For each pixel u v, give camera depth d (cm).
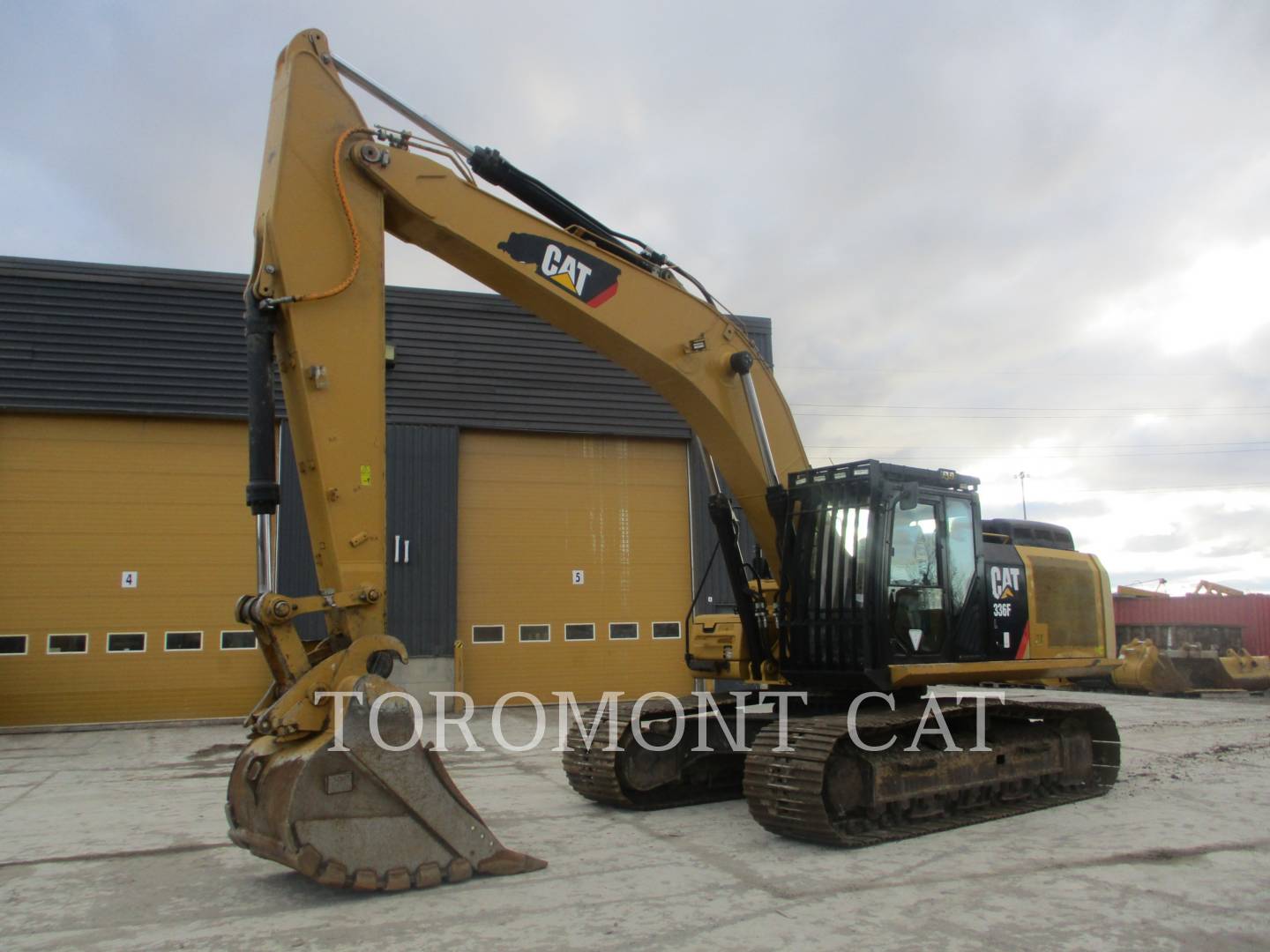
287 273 549
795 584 780
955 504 812
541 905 511
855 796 675
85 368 1492
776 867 591
